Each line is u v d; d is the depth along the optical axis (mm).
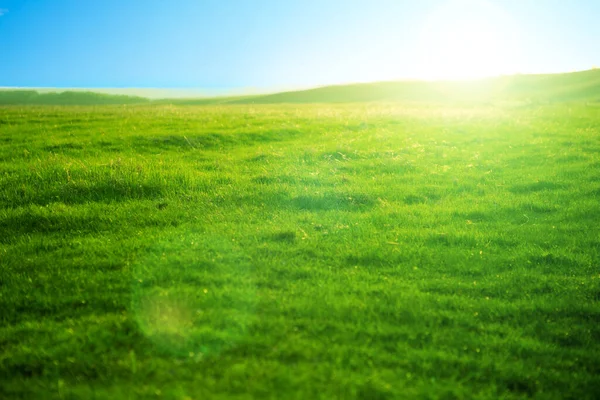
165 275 6461
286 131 20719
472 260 7164
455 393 4160
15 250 7418
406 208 9922
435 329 5195
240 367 4406
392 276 6637
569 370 4621
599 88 70812
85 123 22719
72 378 4344
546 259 7223
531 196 10711
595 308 5707
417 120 26078
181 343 4816
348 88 98750
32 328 5160
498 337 5074
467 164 14109
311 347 4766
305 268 6746
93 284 6172
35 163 12297
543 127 22766
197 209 9547
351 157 15164
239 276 6484
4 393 4133
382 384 4207
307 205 10047
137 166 11836
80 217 8844
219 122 23891
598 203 9922
